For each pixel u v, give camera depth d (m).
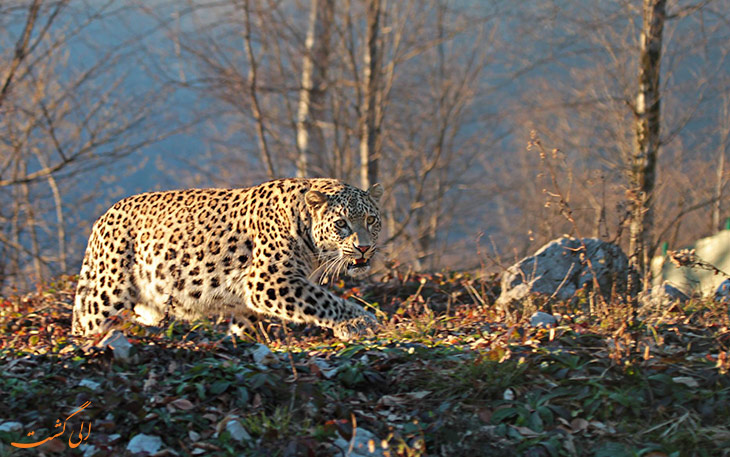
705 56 19.77
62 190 29.92
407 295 12.95
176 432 6.46
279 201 9.94
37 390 6.95
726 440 6.16
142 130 26.72
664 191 23.73
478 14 29.45
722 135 23.73
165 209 10.46
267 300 9.80
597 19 17.20
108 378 7.14
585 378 7.03
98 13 21.91
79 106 24.45
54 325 11.63
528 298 10.33
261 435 6.36
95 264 10.72
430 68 34.47
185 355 7.72
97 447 6.21
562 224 24.50
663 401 6.71
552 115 27.64
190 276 10.21
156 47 27.55
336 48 29.19
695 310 9.75
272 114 30.77
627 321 8.02
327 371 7.66
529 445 6.27
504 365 7.27
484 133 38.41
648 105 15.64
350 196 9.96
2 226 23.20
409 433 6.52
